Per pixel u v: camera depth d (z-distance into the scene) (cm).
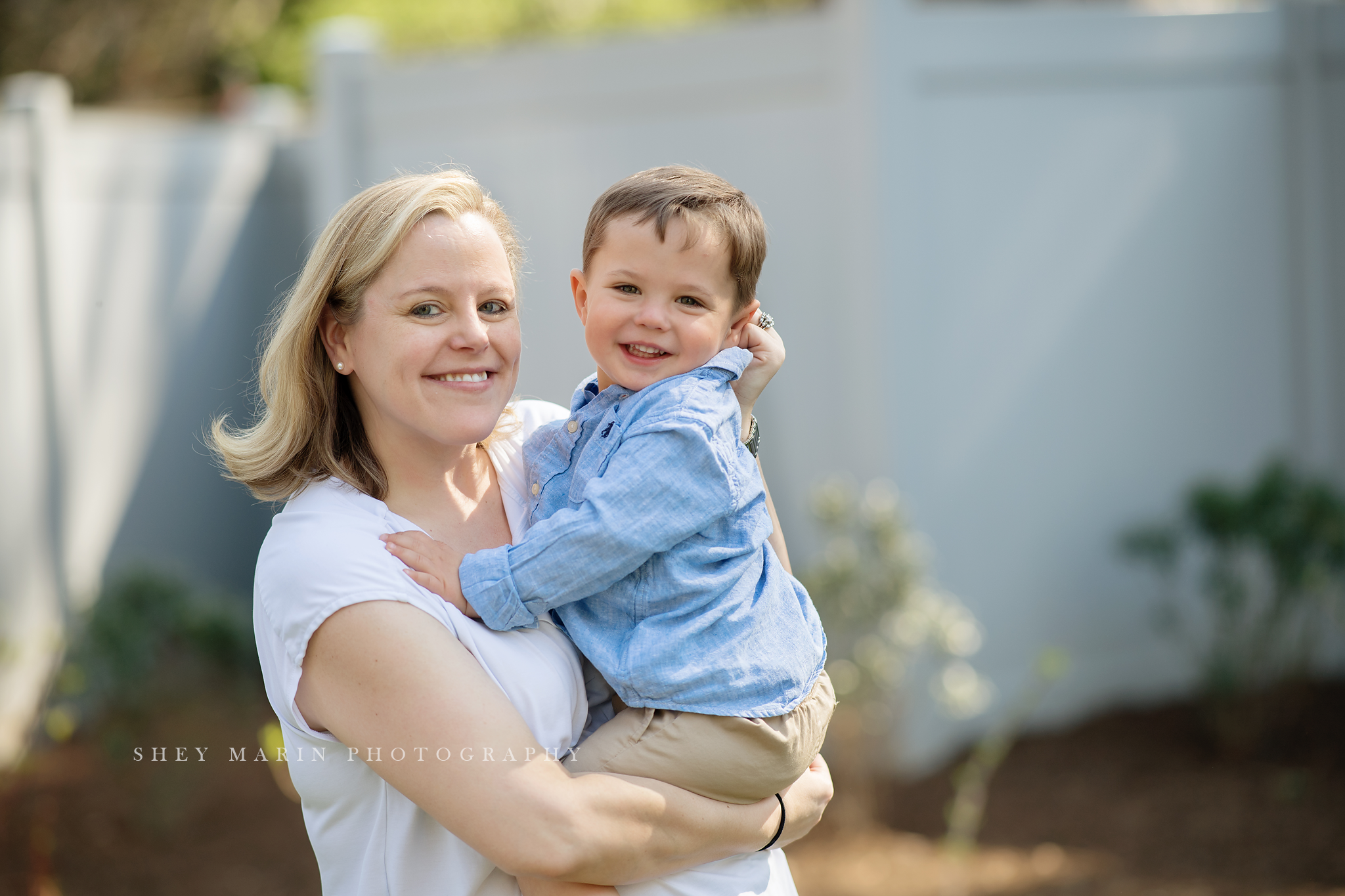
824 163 790
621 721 288
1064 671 858
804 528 831
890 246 767
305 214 1138
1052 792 759
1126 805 738
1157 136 868
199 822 767
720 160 835
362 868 286
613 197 314
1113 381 865
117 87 1886
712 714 283
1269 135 910
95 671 782
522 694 277
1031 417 838
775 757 289
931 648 764
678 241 302
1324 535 788
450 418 282
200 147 1058
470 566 281
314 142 1038
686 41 835
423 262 279
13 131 933
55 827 751
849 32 764
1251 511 814
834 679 711
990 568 827
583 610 294
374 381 283
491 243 288
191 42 1855
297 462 295
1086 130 843
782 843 307
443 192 287
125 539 1007
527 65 898
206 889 691
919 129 781
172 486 1044
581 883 269
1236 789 748
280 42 1873
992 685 830
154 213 1028
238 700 820
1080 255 847
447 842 280
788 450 835
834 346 802
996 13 803
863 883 668
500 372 292
